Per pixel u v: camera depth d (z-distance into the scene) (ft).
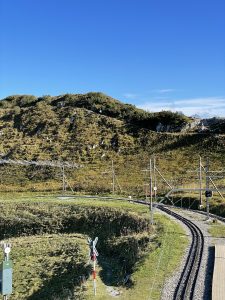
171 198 258.37
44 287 140.67
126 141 431.02
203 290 94.02
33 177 384.06
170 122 449.89
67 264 159.43
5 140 478.59
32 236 219.20
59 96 575.79
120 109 503.20
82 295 103.45
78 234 212.43
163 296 92.48
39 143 456.86
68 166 390.83
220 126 415.64
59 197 288.51
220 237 148.05
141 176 339.77
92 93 547.49
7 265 90.38
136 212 213.66
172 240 144.66
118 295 100.17
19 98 613.11
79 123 479.41
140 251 139.64
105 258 163.02
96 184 333.83
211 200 233.35
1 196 311.27
